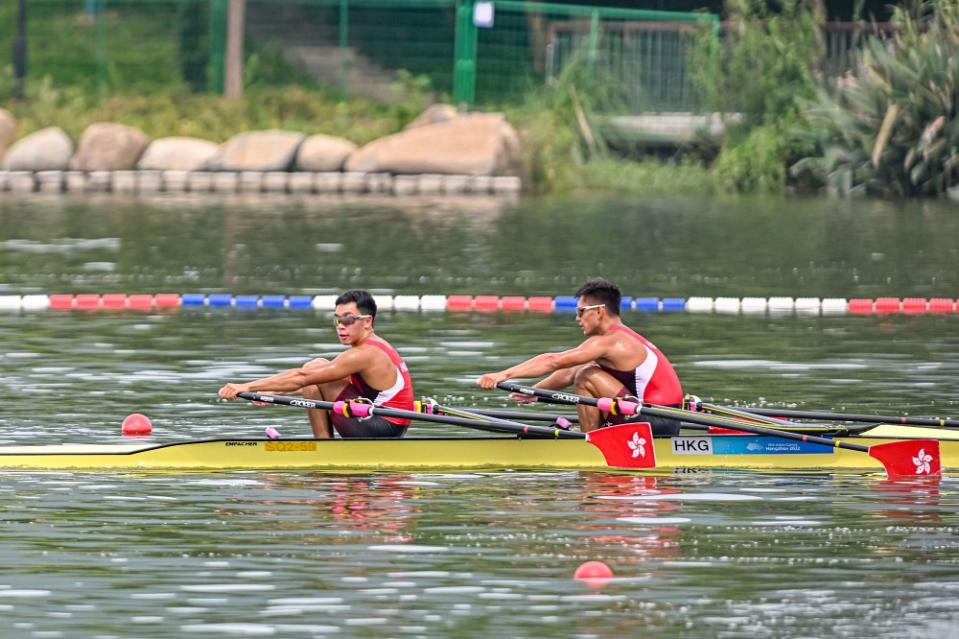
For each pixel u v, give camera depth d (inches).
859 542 1502.2
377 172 6210.6
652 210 5408.5
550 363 1884.8
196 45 7411.4
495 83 7170.3
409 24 7544.3
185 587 1359.5
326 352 2672.2
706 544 1493.6
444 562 1433.3
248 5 7632.9
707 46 6535.4
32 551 1470.2
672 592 1346.0
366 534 1530.5
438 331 2930.6
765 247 4313.5
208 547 1483.8
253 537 1519.4
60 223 4800.7
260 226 4766.2
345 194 5999.0
